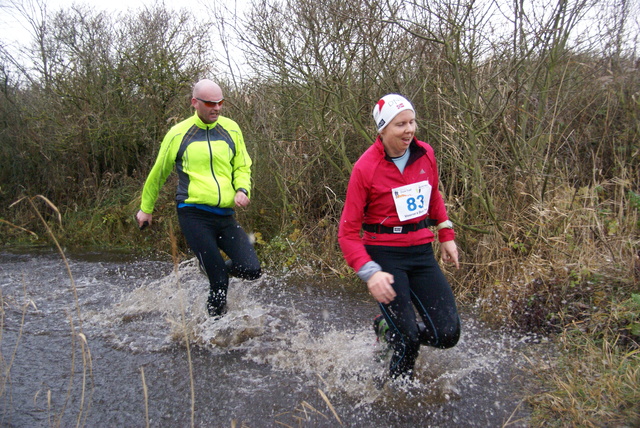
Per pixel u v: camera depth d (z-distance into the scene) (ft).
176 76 27.96
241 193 13.11
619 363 10.39
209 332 13.07
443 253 10.49
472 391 10.24
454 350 12.12
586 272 13.60
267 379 11.00
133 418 9.57
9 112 30.96
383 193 9.20
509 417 9.23
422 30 17.57
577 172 17.76
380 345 11.32
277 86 21.77
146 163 29.07
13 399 10.25
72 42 31.24
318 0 18.69
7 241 27.63
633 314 11.80
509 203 16.88
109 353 12.50
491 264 16.10
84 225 27.84
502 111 15.70
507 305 13.97
